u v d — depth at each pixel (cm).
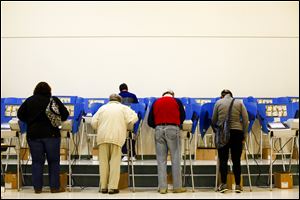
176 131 641
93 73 1066
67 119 680
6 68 1059
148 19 1081
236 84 1063
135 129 750
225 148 638
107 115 641
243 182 719
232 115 636
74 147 810
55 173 631
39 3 1077
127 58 1072
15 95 1052
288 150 814
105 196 600
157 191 662
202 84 1065
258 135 819
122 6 1082
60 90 1059
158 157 643
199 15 1080
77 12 1080
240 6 1080
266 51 1070
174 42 1076
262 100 947
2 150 703
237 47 1072
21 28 1070
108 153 645
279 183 697
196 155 812
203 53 1073
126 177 708
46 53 1068
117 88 1063
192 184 659
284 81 1062
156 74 1068
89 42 1073
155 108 656
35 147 623
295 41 1070
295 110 796
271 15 1077
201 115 735
